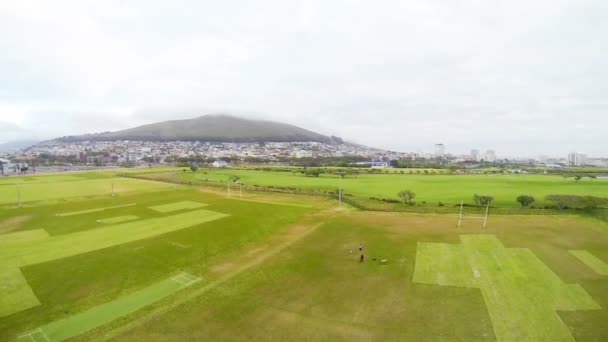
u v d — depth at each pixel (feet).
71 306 84.23
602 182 363.76
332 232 159.74
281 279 101.35
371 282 98.73
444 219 188.24
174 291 93.20
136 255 123.65
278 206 231.09
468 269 108.58
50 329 73.41
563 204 211.41
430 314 79.51
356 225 174.09
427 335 70.74
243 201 252.42
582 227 167.12
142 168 645.92
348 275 104.32
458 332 71.92
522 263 114.01
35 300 87.30
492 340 68.90
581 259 118.01
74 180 406.21
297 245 138.10
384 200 240.73
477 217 192.54
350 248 133.28
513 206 221.25
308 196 278.67
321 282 98.94
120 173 506.48
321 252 128.57
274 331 72.33
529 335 70.59
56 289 93.91
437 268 109.60
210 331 72.49
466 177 430.20
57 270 108.06
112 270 108.58
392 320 76.84
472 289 93.30
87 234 152.87
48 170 602.44
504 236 149.48
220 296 89.76
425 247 133.08
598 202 211.61
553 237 147.64
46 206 226.99
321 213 207.00
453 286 95.50
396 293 91.04
